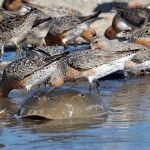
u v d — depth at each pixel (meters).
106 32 31.81
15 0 32.44
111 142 14.53
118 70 23.00
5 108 18.58
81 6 35.09
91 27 31.98
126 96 19.94
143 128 15.69
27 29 27.92
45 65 20.78
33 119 17.17
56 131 15.75
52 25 29.81
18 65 21.05
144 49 23.95
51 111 17.09
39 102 17.41
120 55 21.16
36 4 34.12
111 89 21.31
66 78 21.03
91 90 20.92
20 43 28.31
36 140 14.96
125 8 31.91
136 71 23.83
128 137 14.92
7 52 29.47
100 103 17.66
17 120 17.14
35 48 24.84
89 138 14.95
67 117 17.02
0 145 14.64
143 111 17.62
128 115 17.16
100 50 21.66
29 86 21.05
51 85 20.86
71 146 14.34
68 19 30.02
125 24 31.62
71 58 21.00
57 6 34.44
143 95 20.03
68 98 17.33
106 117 17.02
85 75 20.98
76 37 30.33
